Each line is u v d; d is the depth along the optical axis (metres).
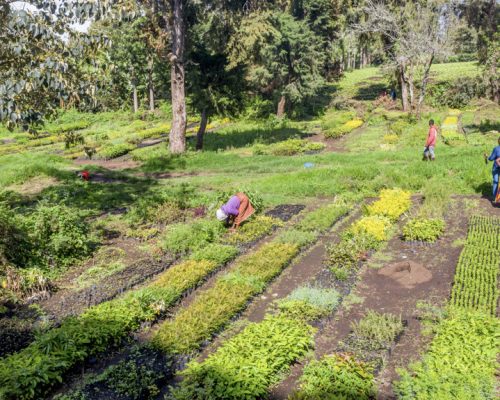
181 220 13.36
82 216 14.05
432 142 18.14
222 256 9.98
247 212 12.07
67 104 11.03
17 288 8.61
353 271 9.11
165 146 31.22
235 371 5.74
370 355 6.27
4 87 9.05
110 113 55.28
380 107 40.91
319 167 20.06
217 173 21.89
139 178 20.83
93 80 10.92
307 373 5.86
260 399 5.57
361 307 7.77
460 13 37.47
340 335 6.93
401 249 10.12
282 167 21.11
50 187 18.41
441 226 10.70
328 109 45.62
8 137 45.56
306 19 44.03
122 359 6.57
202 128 28.45
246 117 42.84
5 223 10.06
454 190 14.41
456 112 35.75
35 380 5.65
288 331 6.58
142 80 52.56
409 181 15.28
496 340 6.09
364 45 41.97
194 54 26.86
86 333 6.68
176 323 7.14
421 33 32.97
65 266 10.16
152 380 5.92
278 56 38.12
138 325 7.36
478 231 10.62
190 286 8.75
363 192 14.98
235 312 7.70
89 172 22.50
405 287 8.33
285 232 11.39
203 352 6.71
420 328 6.96
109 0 9.52
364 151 24.33
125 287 8.91
